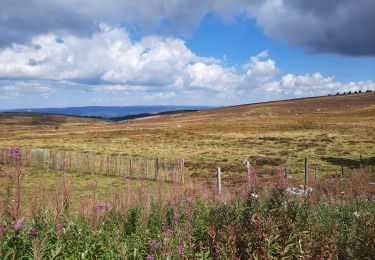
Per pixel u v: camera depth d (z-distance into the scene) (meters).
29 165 39.62
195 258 6.67
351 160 45.91
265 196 9.18
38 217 7.46
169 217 9.61
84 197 11.09
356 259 6.90
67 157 38.81
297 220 7.25
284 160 46.75
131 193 11.05
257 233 6.63
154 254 6.63
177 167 32.69
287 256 6.33
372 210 11.04
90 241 7.04
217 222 7.76
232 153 57.47
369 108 151.88
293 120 125.88
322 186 19.58
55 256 6.17
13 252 5.95
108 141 83.88
